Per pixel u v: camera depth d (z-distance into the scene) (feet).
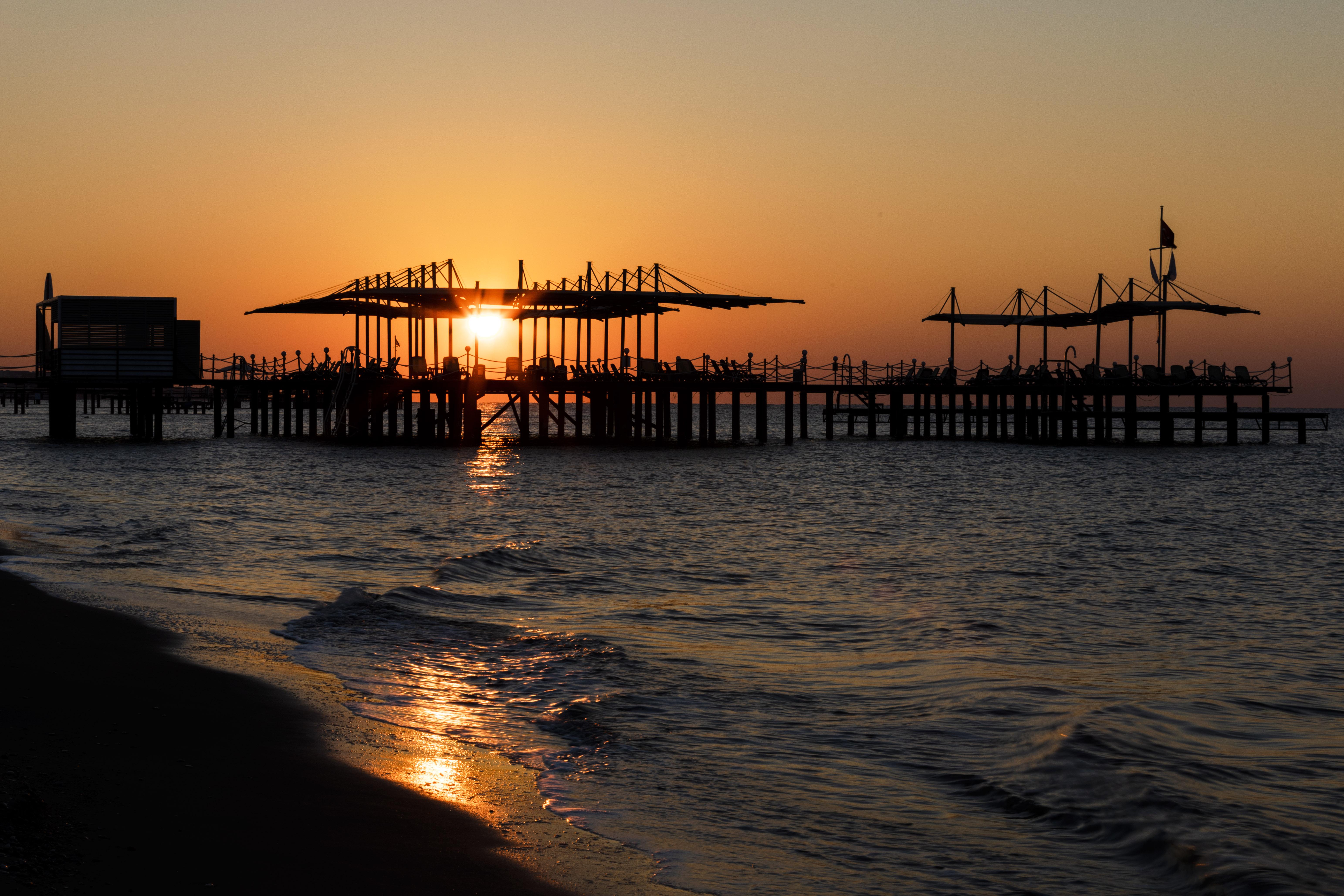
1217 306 197.67
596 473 152.46
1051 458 200.85
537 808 25.04
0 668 32.99
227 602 49.34
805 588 60.90
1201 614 54.03
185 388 467.11
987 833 24.26
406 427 219.00
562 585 59.26
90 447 194.70
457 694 35.04
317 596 53.01
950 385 225.97
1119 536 88.74
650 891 20.80
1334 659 43.91
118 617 43.06
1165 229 201.26
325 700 32.99
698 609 53.31
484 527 87.76
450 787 25.99
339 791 24.99
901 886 21.47
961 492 131.85
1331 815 25.57
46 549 63.16
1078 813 25.27
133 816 22.08
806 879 21.68
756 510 106.73
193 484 123.13
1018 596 58.85
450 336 209.77
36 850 19.76
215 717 29.96
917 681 38.50
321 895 19.43
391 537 79.20
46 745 25.98
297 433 228.43
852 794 26.55
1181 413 245.65
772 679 38.55
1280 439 329.72
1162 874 22.25
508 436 250.57
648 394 224.94
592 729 31.30
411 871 20.92
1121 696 36.55
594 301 184.34
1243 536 89.20
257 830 22.13
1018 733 31.55
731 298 181.27
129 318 188.24
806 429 254.06
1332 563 73.46
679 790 26.58
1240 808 25.82
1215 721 33.68
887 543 82.48
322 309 190.49
